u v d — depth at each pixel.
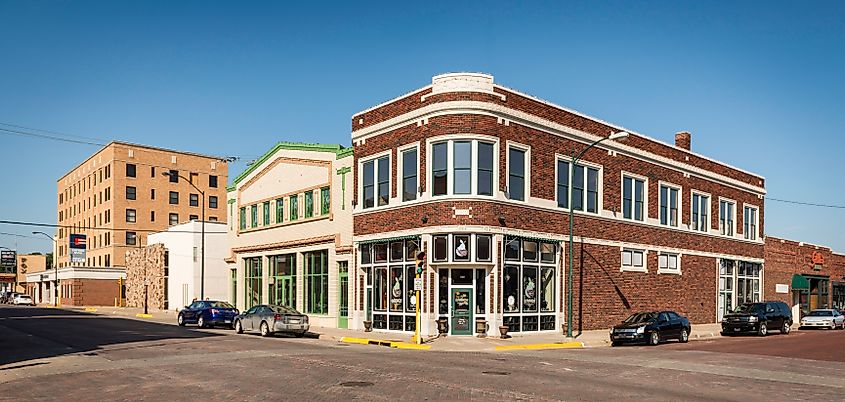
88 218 100.00
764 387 16.36
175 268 62.72
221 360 20.72
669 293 41.44
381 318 33.84
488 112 30.83
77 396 14.40
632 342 29.98
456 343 27.94
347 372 17.84
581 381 16.84
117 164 90.56
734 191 49.06
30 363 20.30
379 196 34.38
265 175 44.81
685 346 29.36
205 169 98.25
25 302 97.12
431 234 30.83
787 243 55.59
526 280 32.44
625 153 38.66
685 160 43.78
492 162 31.05
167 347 25.17
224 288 59.78
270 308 33.50
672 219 42.47
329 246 37.94
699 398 14.52
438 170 31.08
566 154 34.88
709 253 45.69
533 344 27.77
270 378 16.70
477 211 30.28
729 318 37.81
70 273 86.19
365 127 35.41
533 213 32.69
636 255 39.28
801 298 57.62
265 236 44.28
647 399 14.26
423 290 31.03
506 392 14.79
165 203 94.12
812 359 23.38
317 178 39.47
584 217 35.69
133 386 15.63
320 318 38.28
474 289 30.83
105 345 26.17
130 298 74.88
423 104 31.73
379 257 34.16
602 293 36.47
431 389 15.04
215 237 60.06
